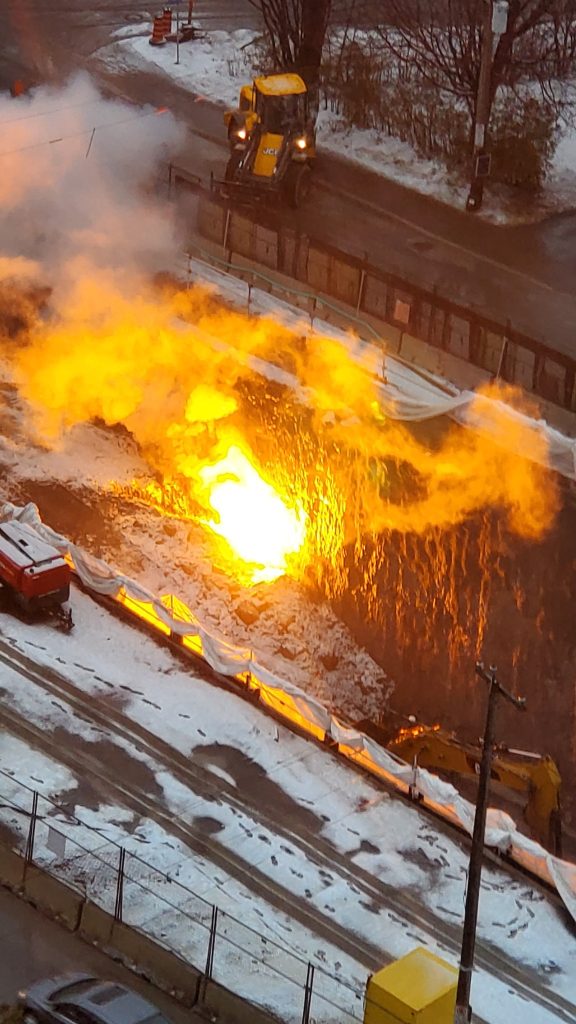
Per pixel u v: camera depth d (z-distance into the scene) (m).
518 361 43.31
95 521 45.88
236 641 43.78
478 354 44.31
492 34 49.47
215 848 30.94
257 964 27.77
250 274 49.97
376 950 29.03
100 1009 24.30
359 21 64.19
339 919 29.67
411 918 30.05
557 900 31.05
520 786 36.81
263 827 31.77
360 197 53.41
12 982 26.47
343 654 44.44
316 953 28.62
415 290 45.31
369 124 57.81
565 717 41.72
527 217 52.25
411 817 32.59
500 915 30.41
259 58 63.28
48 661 35.72
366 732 41.16
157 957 27.03
